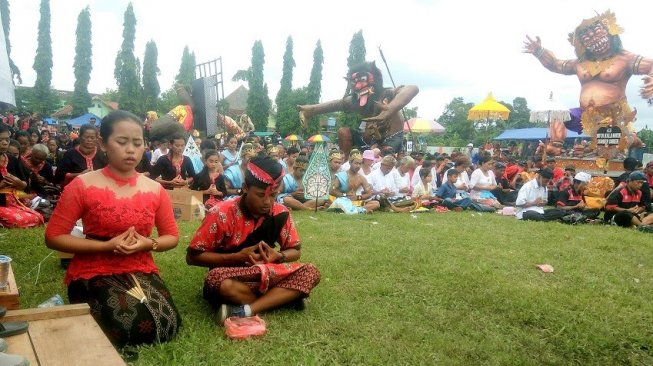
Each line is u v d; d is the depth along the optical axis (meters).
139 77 54.59
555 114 19.81
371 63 16.44
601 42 17.34
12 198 6.39
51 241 2.95
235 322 3.30
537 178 10.27
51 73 52.16
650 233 8.45
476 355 3.11
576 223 9.41
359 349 3.08
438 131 29.45
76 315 2.62
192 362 2.80
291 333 3.29
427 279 4.67
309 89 51.81
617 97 17.61
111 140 3.02
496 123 57.06
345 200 9.58
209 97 20.67
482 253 5.95
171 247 3.30
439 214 9.96
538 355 3.19
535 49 19.25
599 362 3.15
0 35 4.64
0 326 2.34
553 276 5.08
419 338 3.31
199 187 8.11
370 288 4.34
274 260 3.65
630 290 4.71
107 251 2.99
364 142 16.36
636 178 9.31
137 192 3.14
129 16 51.69
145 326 2.94
